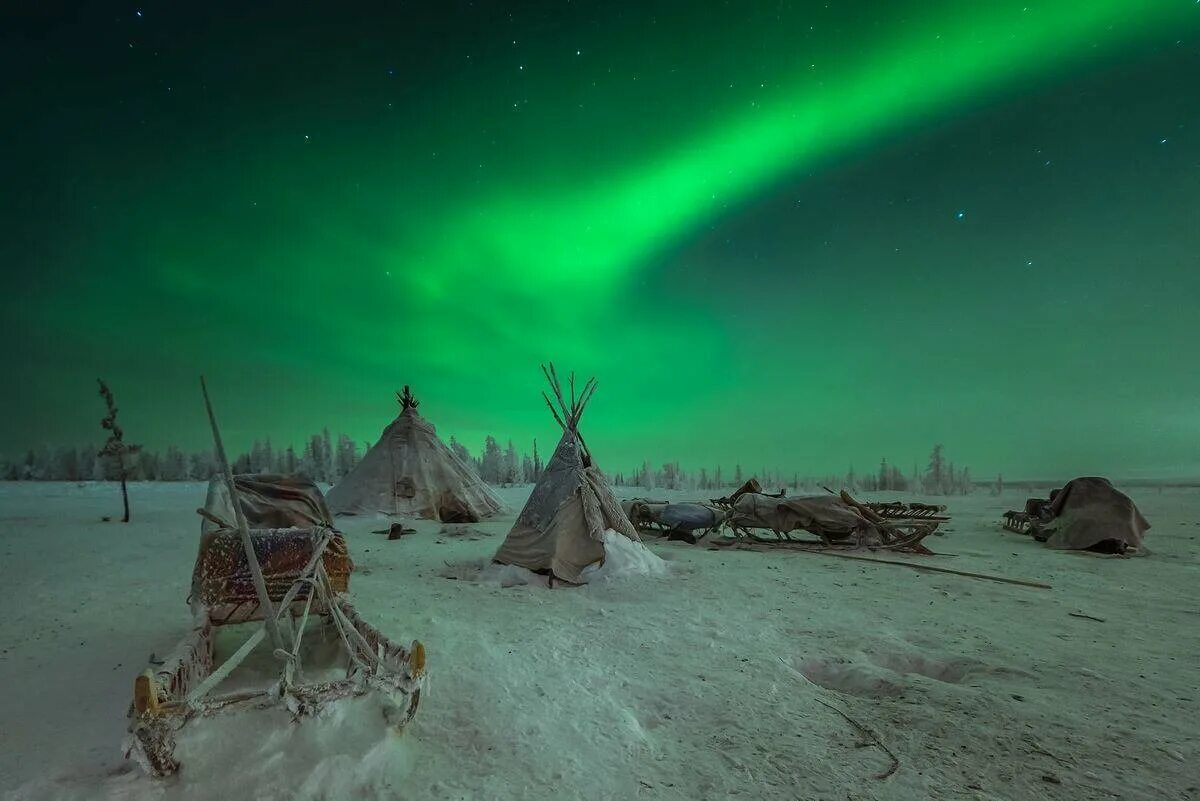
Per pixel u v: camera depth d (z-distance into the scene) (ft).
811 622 21.93
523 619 22.02
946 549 41.19
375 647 13.93
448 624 20.99
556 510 30.40
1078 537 40.55
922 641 19.85
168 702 10.41
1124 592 27.61
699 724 13.67
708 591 26.89
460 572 31.01
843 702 14.88
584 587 27.84
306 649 17.30
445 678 15.87
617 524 31.68
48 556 36.22
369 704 11.68
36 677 16.20
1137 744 12.76
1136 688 15.85
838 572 31.91
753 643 19.38
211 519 17.87
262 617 16.29
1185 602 25.63
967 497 110.52
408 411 63.67
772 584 28.55
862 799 10.74
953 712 14.26
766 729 13.39
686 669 16.98
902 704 14.76
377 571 31.14
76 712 13.91
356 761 10.67
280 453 140.56
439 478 60.39
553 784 11.08
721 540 42.16
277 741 10.74
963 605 24.76
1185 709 14.55
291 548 16.61
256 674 15.51
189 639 13.82
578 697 14.89
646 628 20.99
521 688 15.35
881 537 40.09
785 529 41.65
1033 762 12.01
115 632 20.42
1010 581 29.27
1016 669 17.10
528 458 158.81
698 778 11.38
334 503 58.29
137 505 75.36
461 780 11.12
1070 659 18.07
